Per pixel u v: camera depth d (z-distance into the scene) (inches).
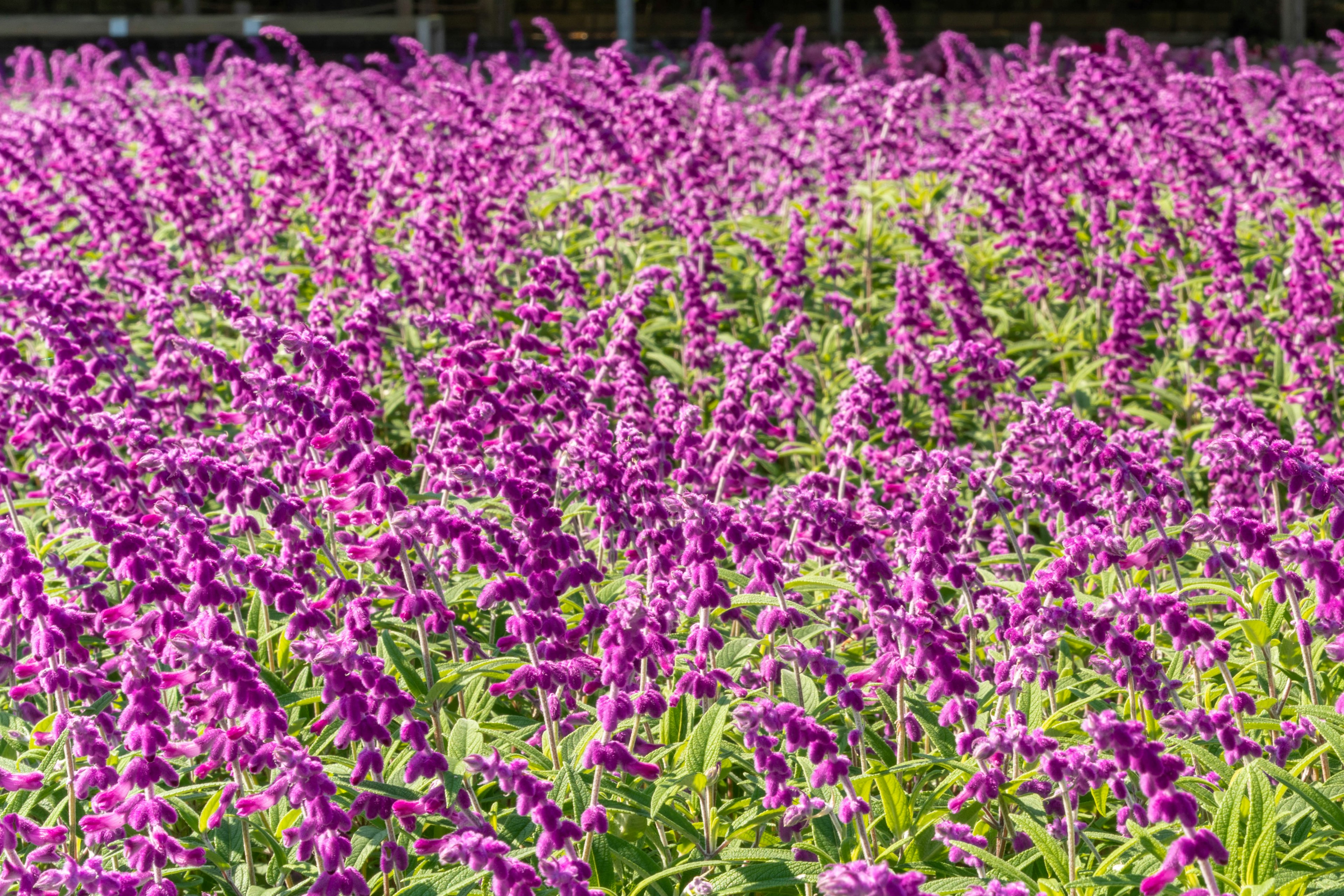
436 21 1346.0
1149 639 228.7
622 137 464.8
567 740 195.9
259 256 462.6
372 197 452.8
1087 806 200.1
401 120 556.7
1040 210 410.6
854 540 190.2
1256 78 538.9
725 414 265.9
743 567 230.2
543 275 273.7
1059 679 221.1
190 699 169.2
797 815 162.6
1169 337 405.4
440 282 371.9
